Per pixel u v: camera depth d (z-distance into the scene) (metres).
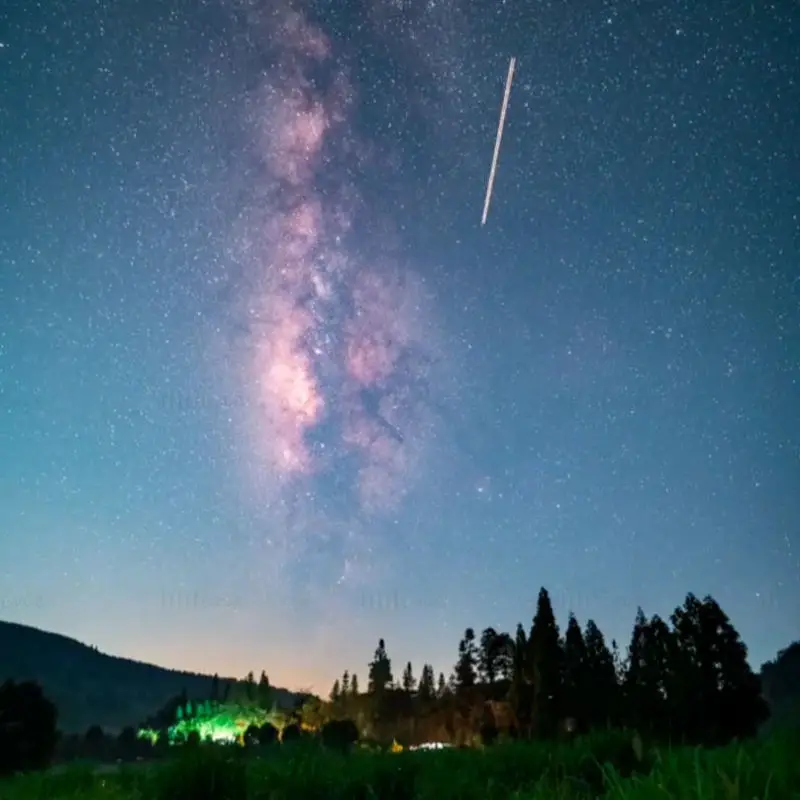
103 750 37.12
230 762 7.64
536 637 39.31
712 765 4.83
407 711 56.53
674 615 35.59
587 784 6.38
